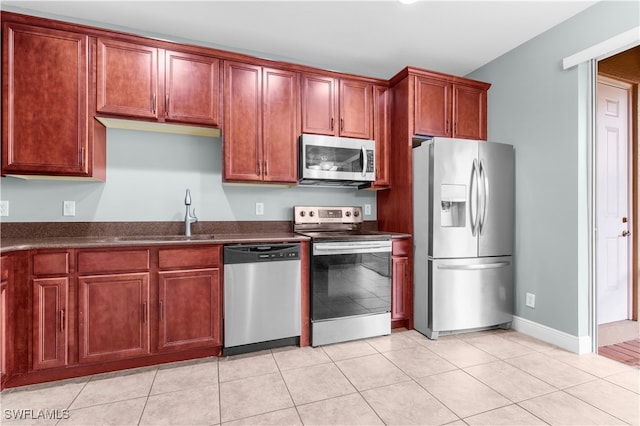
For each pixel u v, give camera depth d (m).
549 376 2.02
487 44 2.80
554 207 2.52
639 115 2.78
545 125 2.59
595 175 2.36
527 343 2.53
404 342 2.57
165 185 2.70
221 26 2.54
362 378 2.00
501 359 2.25
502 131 2.97
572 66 2.38
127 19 2.44
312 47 2.87
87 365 2.02
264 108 2.67
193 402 1.74
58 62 2.15
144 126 2.51
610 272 2.72
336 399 1.77
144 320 2.08
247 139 2.62
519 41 2.75
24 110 2.09
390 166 3.12
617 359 2.33
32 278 1.88
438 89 2.96
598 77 2.68
